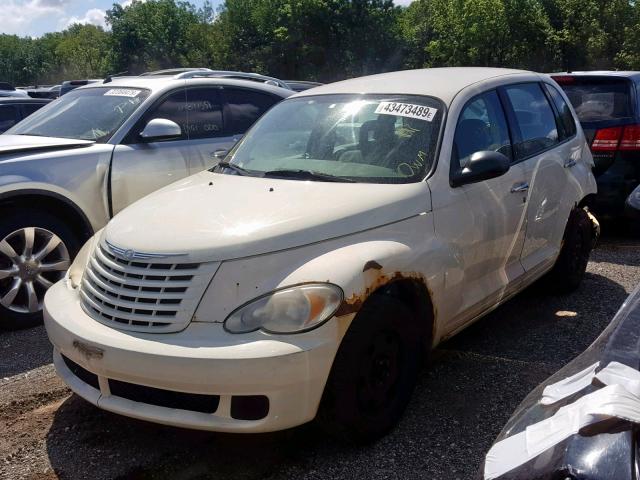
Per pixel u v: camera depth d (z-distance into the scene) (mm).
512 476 1648
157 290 3035
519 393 3812
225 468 3178
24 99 10211
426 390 3877
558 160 5020
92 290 3287
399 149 3881
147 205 3693
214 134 6328
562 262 5316
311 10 57250
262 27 61469
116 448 3373
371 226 3338
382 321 3160
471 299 3982
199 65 72062
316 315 2900
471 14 48500
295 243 3102
